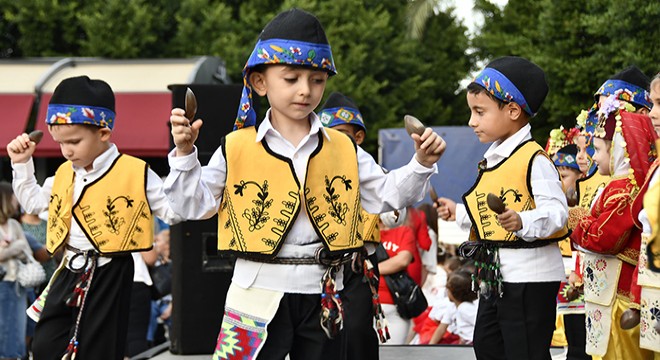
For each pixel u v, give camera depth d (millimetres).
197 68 17266
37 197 5391
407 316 7121
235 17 23531
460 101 25391
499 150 4684
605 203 4438
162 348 7414
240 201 3709
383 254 7086
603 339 4590
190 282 7020
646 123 4383
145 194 5164
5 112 17578
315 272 3705
